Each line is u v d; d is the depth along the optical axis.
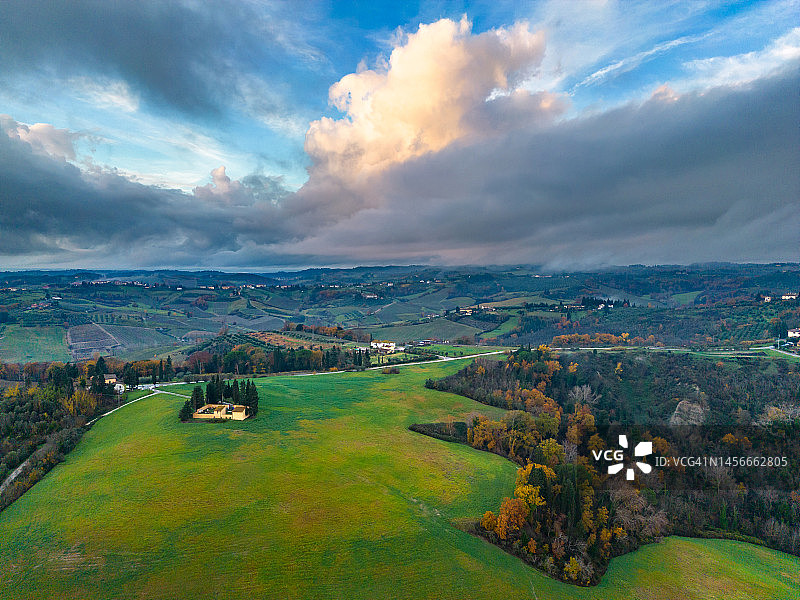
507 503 83.31
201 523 73.88
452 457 110.31
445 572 69.50
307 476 91.25
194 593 60.44
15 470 97.94
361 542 73.12
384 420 131.50
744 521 110.75
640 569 83.75
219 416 122.00
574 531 84.50
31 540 69.62
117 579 61.94
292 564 66.81
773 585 85.00
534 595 68.69
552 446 109.75
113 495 81.31
